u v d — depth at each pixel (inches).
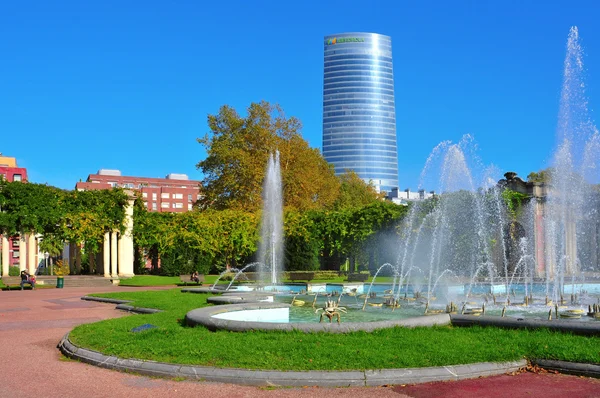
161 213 2167.8
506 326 472.4
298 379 349.7
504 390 333.4
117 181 5472.4
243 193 2165.4
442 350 395.2
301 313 720.3
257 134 2181.3
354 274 1505.9
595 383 346.9
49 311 826.2
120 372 395.5
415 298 918.4
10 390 350.3
